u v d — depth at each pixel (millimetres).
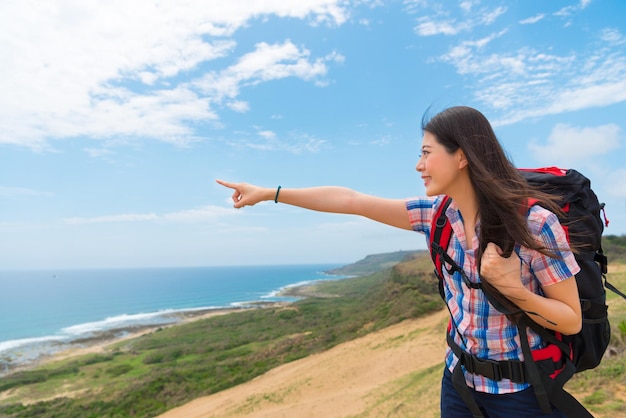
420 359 21750
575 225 1531
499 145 1509
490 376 1585
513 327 1552
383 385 18578
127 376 39500
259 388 26250
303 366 29156
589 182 1636
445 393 1862
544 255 1431
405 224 1894
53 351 58625
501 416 1604
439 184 1560
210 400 26812
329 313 61125
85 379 40000
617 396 6223
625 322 8203
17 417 29797
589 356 1626
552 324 1447
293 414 18219
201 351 47750
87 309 114562
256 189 2107
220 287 184125
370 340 30688
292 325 57312
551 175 1633
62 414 29219
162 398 29984
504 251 1412
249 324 64438
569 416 1540
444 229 1674
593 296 1575
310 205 2047
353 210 1986
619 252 28391
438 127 1548
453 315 1705
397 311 36156
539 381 1517
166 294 155875
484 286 1480
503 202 1397
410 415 11375
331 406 17719
